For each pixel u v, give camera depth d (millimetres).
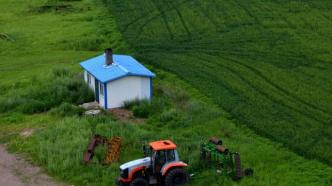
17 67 64062
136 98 47406
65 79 53062
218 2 84438
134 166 32469
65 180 34969
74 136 40438
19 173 36531
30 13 87500
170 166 32219
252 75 53562
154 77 52094
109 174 34844
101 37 72438
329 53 59781
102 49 69250
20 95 51719
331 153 36156
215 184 32844
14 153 39969
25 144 41094
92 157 36875
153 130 41969
